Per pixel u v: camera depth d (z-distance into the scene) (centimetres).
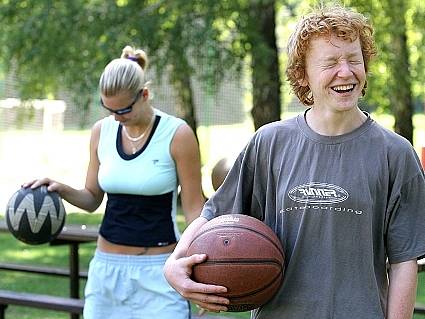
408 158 299
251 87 1486
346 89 295
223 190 329
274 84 1425
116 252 466
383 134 301
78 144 2812
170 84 1431
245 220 311
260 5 1333
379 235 301
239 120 2808
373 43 304
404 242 298
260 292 302
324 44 296
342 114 299
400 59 1470
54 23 1307
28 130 3073
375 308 295
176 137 458
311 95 315
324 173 299
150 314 462
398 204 300
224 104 2775
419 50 1614
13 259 1081
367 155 298
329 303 297
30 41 1327
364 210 294
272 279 302
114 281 466
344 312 296
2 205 1600
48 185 517
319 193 298
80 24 1295
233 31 1322
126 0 1329
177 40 1264
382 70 1514
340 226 296
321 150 301
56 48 1312
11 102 2520
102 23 1281
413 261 300
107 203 475
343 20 294
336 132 302
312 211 299
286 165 307
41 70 1347
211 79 1300
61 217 515
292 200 303
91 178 501
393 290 300
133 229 461
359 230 295
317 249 300
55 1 1322
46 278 965
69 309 632
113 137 470
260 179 319
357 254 296
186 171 461
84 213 1480
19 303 650
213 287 301
